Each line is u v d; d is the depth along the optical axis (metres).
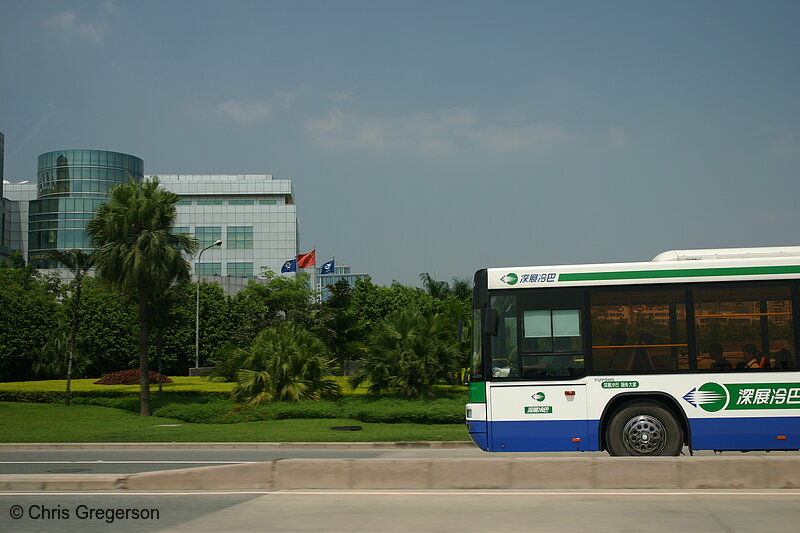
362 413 25.34
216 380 45.53
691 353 13.56
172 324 35.12
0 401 38.44
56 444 20.67
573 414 13.60
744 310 13.62
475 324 14.25
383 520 8.72
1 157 114.19
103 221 30.94
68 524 8.80
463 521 8.62
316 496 10.28
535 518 8.72
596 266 14.03
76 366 52.06
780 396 13.31
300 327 34.84
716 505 9.30
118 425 26.41
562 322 13.91
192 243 32.56
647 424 13.48
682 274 13.82
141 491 10.95
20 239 120.19
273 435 21.12
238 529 8.37
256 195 126.00
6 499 10.41
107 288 31.89
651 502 9.53
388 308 70.12
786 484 10.33
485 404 13.85
